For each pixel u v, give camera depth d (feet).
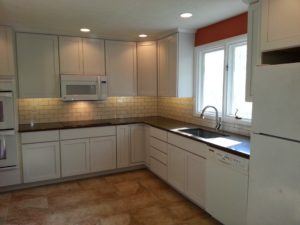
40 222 8.81
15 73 11.44
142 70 14.43
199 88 12.50
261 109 6.13
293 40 5.76
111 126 13.26
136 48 14.46
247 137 9.57
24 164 11.50
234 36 10.02
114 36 13.46
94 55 13.38
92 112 14.65
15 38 11.56
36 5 8.46
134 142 13.96
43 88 12.35
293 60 7.13
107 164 13.37
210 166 8.59
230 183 7.70
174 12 9.38
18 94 11.86
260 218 6.37
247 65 7.77
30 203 10.23
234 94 10.63
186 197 10.66
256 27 7.36
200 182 9.27
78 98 13.00
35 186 11.98
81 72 13.12
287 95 5.49
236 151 7.38
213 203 8.55
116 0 8.03
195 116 12.77
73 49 12.85
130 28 11.76
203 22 10.81
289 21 5.83
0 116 10.68
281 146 5.68
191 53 12.39
